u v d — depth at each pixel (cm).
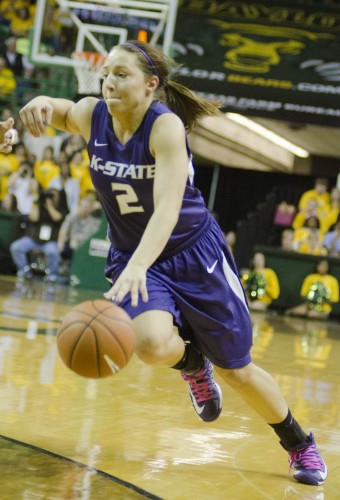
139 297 424
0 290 1598
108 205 439
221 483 435
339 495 436
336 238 2125
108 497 383
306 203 2181
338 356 1156
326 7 1997
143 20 1889
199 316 434
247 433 564
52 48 1869
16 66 2303
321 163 2962
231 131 2588
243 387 449
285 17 2008
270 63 2014
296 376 887
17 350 834
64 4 1862
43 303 1416
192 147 2692
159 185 402
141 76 410
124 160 421
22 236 2123
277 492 427
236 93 2020
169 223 392
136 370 797
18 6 2370
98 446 484
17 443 469
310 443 460
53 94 2250
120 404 618
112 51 417
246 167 2975
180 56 2030
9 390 625
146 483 418
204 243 445
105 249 1959
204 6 2030
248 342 445
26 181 2131
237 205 3028
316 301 1977
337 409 700
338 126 1989
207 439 535
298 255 2025
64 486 394
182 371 462
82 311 376
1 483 389
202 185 3055
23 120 435
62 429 518
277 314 2002
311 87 1998
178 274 439
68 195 2081
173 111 446
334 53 1992
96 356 365
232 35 2027
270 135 2688
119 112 411
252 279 2020
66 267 2083
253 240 2562
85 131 442
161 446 502
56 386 662
